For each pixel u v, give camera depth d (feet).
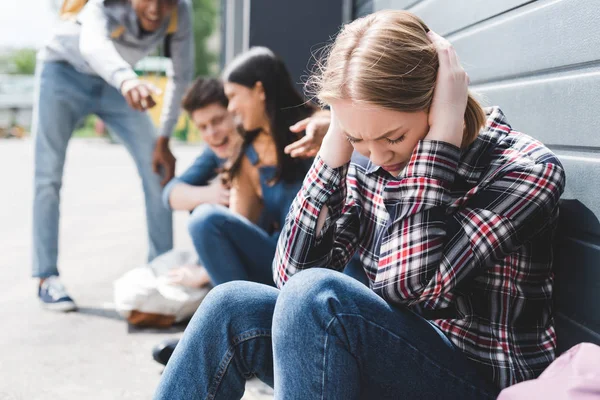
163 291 10.40
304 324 4.57
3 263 16.06
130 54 12.05
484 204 4.83
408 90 4.66
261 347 5.11
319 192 5.44
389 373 4.71
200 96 9.69
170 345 8.53
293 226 5.49
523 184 4.76
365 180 5.69
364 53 4.61
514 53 6.50
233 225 8.45
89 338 10.13
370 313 4.63
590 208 5.18
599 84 5.11
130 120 12.73
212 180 10.51
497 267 4.88
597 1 5.14
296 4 13.47
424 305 5.00
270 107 8.73
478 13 7.35
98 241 18.53
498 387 4.82
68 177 36.40
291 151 7.77
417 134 4.97
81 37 11.37
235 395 5.20
